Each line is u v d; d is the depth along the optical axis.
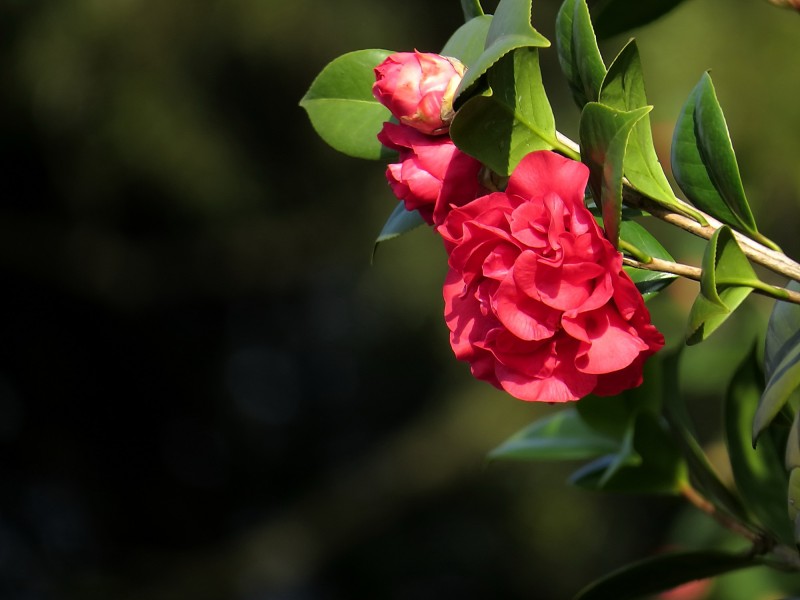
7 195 8.75
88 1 6.95
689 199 1.32
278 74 7.30
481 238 1.12
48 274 8.88
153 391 10.62
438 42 7.16
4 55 7.33
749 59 5.38
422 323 6.90
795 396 1.58
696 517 3.44
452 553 9.32
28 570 10.10
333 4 6.98
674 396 1.72
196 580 9.20
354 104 1.48
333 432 10.80
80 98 7.14
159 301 8.94
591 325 1.11
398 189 1.25
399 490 8.25
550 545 7.54
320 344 10.51
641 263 1.18
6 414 10.17
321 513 8.63
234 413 11.04
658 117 5.39
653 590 1.60
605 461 1.89
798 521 1.19
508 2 1.13
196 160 7.30
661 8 1.65
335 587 9.78
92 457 10.52
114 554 10.38
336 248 7.93
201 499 10.87
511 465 7.76
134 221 8.45
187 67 7.20
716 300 1.11
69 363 10.19
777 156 5.13
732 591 3.17
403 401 10.17
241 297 9.96
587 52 1.23
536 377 1.13
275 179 7.86
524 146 1.20
